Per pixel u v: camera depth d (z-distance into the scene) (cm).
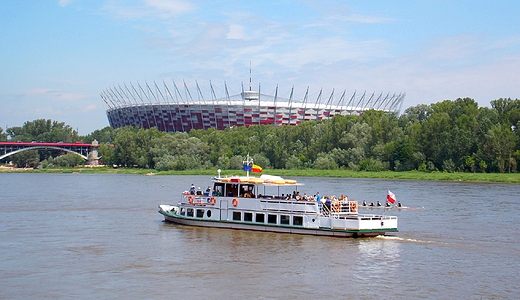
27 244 5144
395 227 5384
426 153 16812
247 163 5988
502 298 3522
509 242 5244
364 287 3716
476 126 15850
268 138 19888
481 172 15375
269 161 19412
